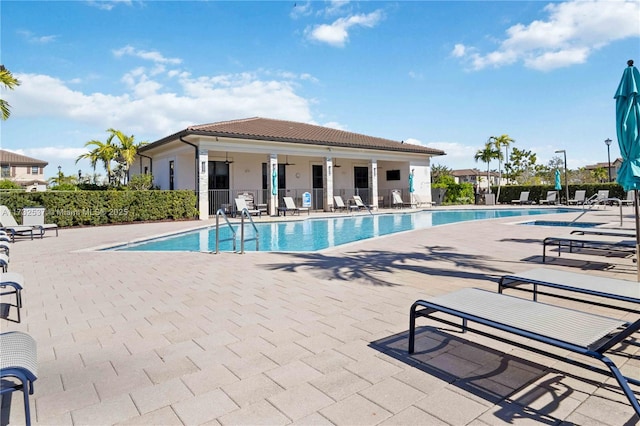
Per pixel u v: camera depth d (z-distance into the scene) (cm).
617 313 366
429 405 214
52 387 242
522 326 223
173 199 1655
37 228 1110
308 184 2384
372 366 264
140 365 272
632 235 646
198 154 1708
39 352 299
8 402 224
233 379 249
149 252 830
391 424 196
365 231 1469
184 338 324
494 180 5716
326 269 607
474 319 238
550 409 209
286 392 231
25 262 714
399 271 581
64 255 798
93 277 577
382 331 333
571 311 251
